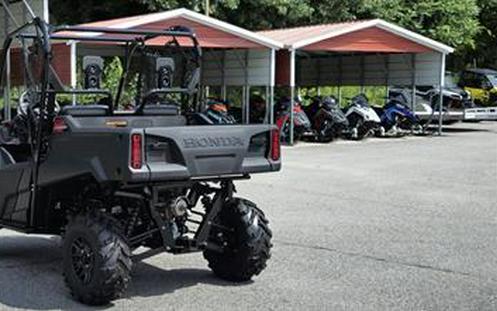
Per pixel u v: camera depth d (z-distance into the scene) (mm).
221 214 6703
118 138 5727
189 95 7160
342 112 21344
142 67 7469
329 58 27938
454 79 27797
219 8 28172
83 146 5988
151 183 5926
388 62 25297
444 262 7445
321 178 13469
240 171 6246
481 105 26125
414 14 32875
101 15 28375
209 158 6059
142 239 6250
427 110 23609
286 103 21000
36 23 6328
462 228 9117
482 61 41281
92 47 20578
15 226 6895
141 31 6758
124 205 6363
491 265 7340
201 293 6391
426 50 22719
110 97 6871
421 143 20234
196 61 6945
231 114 22062
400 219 9664
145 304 6070
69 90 6543
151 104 7109
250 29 29281
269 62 20625
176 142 5879
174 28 7109
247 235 6570
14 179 6836
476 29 35094
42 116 6383
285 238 8484
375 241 8359
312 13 30562
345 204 10781
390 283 6695
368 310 5938
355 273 7023
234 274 6699
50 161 6297
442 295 6340
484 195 11648
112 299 5977
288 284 6664
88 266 5957
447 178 13531
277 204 10742
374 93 29922
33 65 6570
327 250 7926
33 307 5980
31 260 7559
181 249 6289
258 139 6414
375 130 22016
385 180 13242
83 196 6449
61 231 6781
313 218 9703
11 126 7207
